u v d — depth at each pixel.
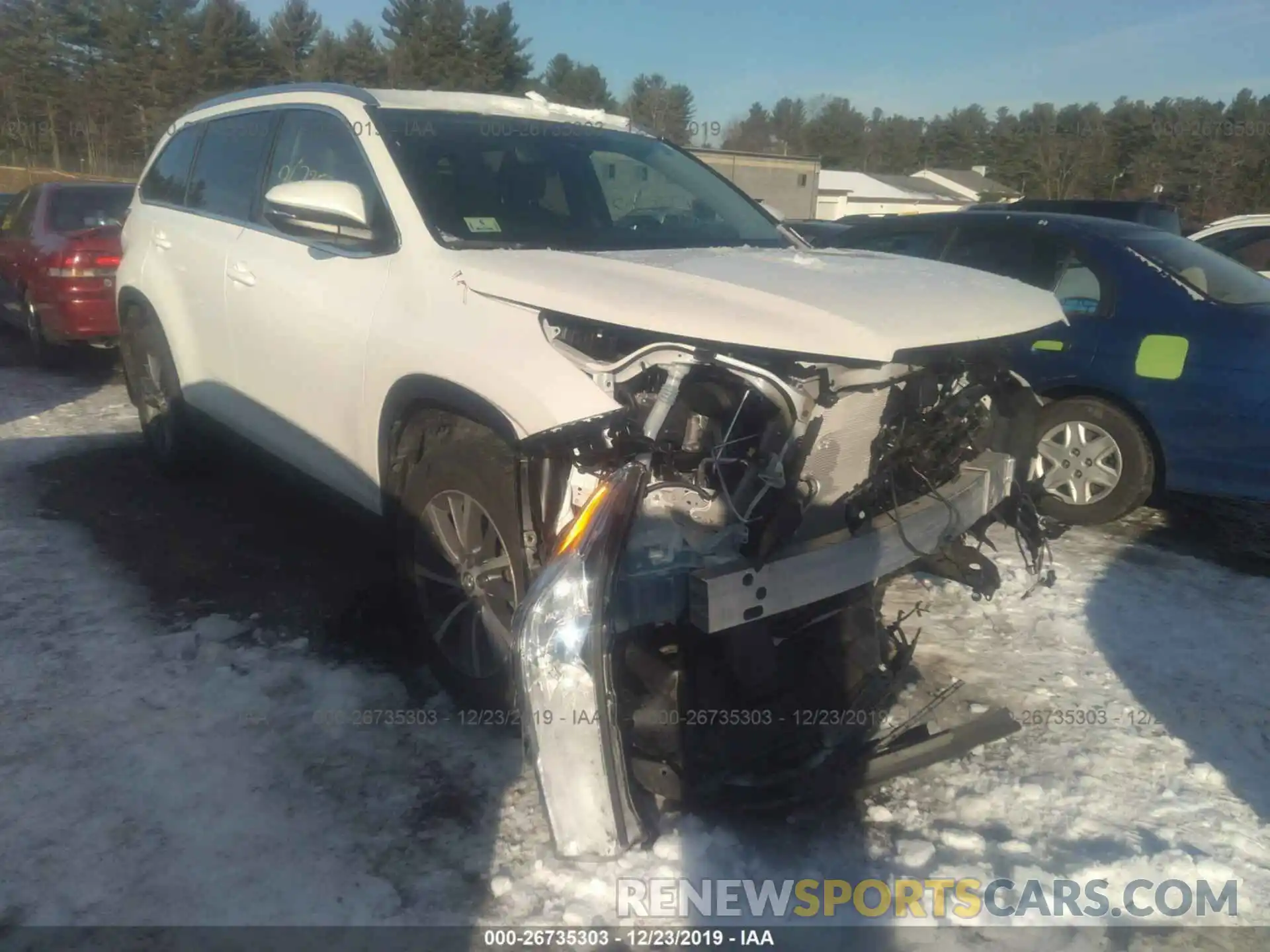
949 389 3.23
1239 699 3.75
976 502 3.35
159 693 3.51
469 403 3.08
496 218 3.70
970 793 3.14
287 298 4.02
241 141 4.81
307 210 3.66
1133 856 2.88
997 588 3.79
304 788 3.03
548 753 2.62
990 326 3.00
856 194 53.72
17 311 9.39
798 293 2.89
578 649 2.53
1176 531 5.55
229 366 4.61
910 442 3.13
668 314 2.76
